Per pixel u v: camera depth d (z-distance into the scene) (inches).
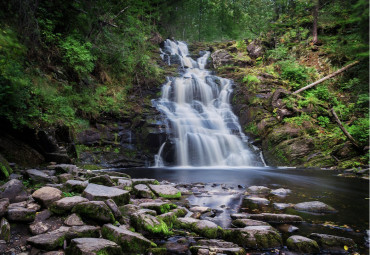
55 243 108.1
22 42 248.1
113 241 112.7
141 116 500.1
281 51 685.3
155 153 467.2
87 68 439.2
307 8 730.2
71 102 404.2
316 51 663.1
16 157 253.9
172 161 470.0
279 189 240.5
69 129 362.6
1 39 180.2
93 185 173.2
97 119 450.6
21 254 104.0
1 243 108.3
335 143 432.8
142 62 609.0
